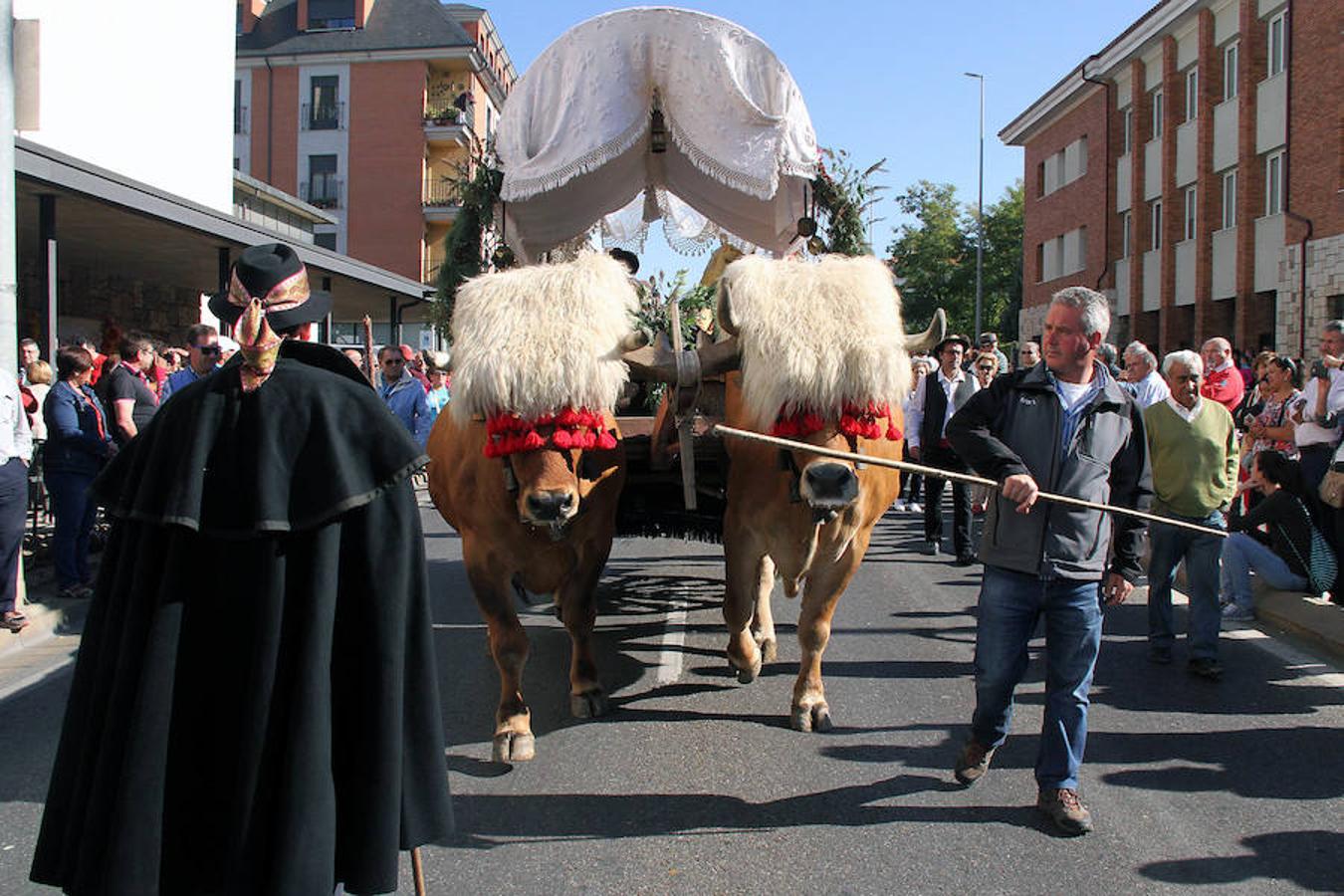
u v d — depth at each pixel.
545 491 4.27
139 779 2.40
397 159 39.06
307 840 2.46
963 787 4.58
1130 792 4.55
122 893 2.36
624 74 7.24
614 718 5.50
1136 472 4.36
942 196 46.28
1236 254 23.61
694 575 9.20
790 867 3.87
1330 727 5.37
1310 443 8.08
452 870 3.85
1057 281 33.59
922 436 10.15
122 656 2.49
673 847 4.03
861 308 4.70
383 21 39.78
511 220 8.05
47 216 10.89
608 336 4.53
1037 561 4.16
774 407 4.61
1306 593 7.76
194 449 2.52
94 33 15.52
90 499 2.67
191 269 17.53
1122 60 28.20
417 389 9.62
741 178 7.18
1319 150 20.47
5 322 7.17
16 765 4.89
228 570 2.57
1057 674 4.21
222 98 19.30
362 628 2.63
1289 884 3.75
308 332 2.93
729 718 5.49
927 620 7.65
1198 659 6.23
